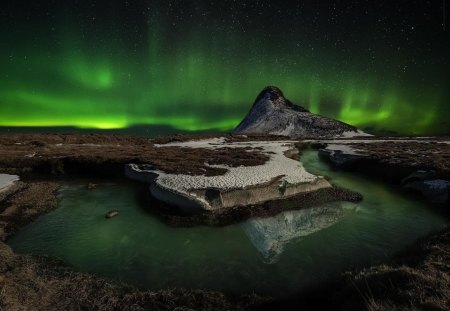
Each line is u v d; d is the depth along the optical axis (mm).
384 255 14648
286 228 18469
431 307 7945
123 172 33219
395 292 9125
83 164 34844
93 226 18938
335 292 10875
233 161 33562
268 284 12383
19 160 35594
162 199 22312
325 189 25578
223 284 12461
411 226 18688
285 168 30469
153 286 12312
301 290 11852
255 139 85125
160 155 38594
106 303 10852
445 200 23000
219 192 21422
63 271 13219
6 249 14930
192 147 53812
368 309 8508
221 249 15797
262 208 21047
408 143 61969
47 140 60844
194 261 14492
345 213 21125
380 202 23719
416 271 10312
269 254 15141
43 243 16438
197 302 11148
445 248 12984
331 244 16141
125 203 23406
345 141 74250
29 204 22578
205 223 18922
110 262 14367
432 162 31203
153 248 15930
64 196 25422
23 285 11312
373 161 35875
